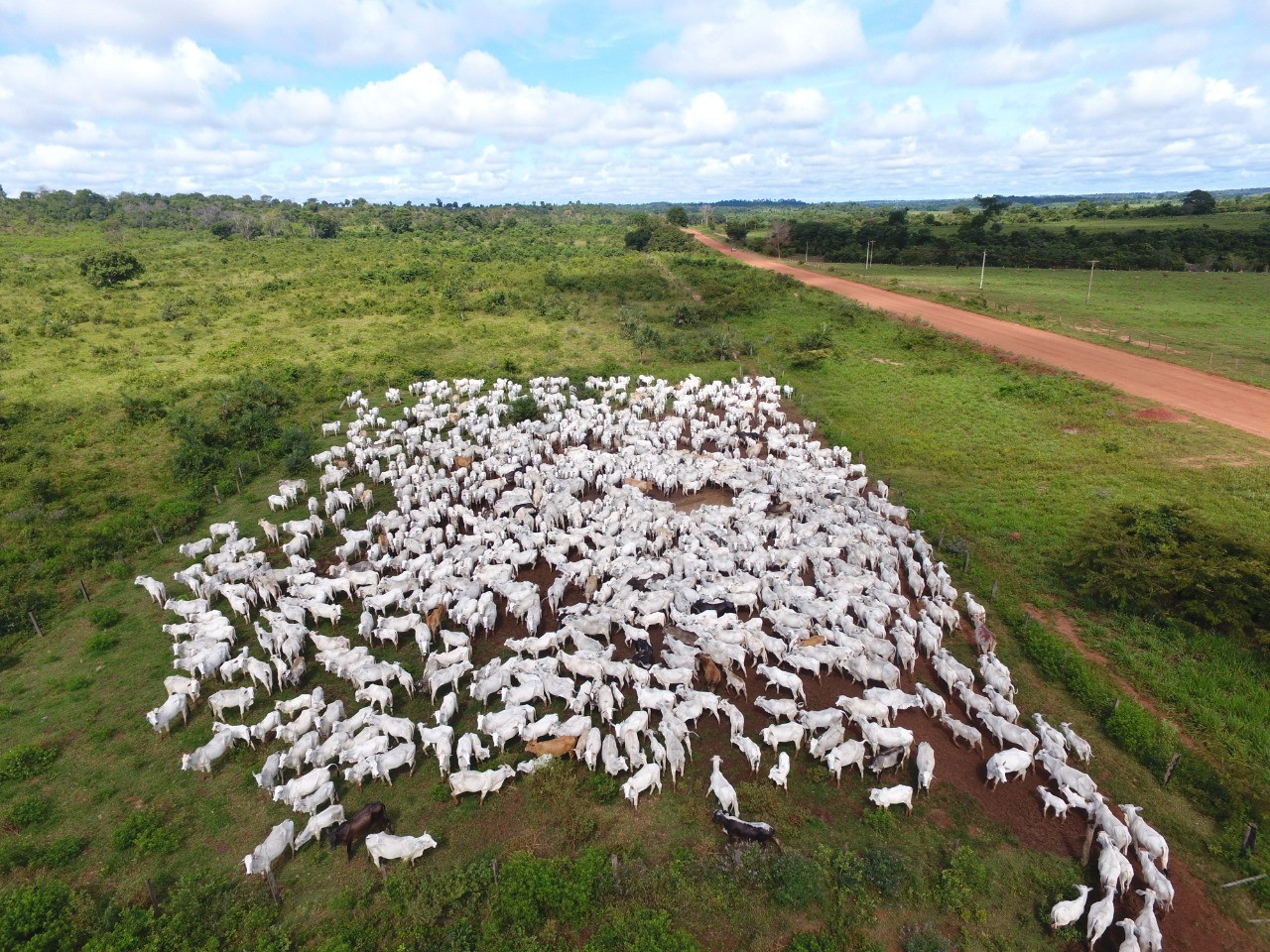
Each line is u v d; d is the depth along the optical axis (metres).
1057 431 42.69
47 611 25.75
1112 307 77.50
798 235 136.88
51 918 14.39
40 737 19.69
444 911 14.84
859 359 59.09
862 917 14.63
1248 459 37.12
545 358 58.97
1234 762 18.42
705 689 21.62
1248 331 65.38
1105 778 18.30
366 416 44.09
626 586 25.33
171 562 29.11
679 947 13.77
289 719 20.42
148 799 17.70
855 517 30.30
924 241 128.38
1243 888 15.43
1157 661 22.31
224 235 130.62
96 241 119.19
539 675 20.97
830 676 22.53
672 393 49.94
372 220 174.38
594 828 16.83
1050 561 28.33
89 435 41.00
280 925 14.65
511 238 144.12
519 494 33.16
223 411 43.31
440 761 18.48
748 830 16.25
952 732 19.86
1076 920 14.59
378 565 27.34
